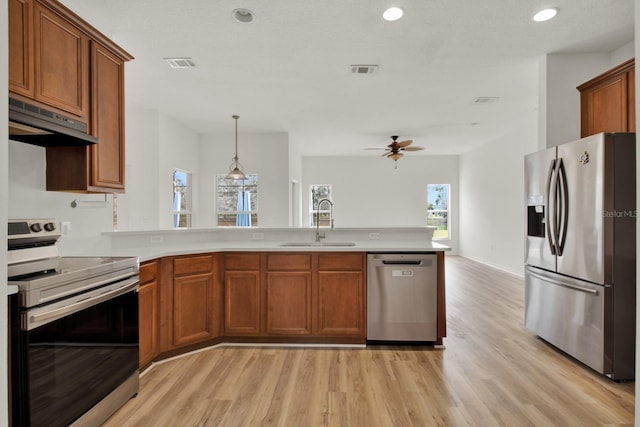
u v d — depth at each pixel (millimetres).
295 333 3027
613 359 2348
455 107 4941
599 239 2373
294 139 7125
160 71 3668
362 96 4492
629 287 2344
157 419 1970
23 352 1472
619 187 2342
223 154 6672
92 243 2809
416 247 3035
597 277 2393
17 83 1711
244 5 2490
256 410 2055
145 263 2514
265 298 3043
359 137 6973
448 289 5098
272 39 2986
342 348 2994
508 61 3426
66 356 1686
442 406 2088
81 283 1766
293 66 3543
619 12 2580
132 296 2205
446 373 2510
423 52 3229
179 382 2393
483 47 3127
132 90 4262
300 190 8203
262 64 3498
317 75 3779
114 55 2441
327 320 3016
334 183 9297
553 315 2836
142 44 3068
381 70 3652
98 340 1905
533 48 3139
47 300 1566
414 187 9227
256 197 6773
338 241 3682
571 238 2615
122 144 2537
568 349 2664
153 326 2611
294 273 3025
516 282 5590
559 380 2396
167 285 2740
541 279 2975
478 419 1955
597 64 3213
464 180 8789
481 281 5668
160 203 5121
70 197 2578
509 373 2502
